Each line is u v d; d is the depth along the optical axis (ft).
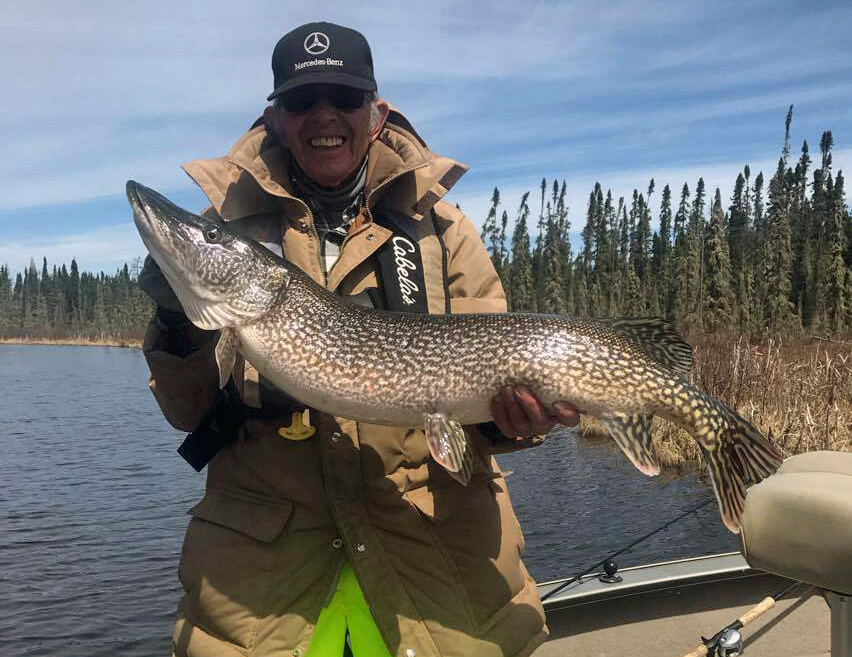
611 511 16.15
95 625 11.36
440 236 4.54
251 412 4.08
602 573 6.67
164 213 4.17
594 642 5.98
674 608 6.47
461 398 4.15
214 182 4.43
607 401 4.19
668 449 19.85
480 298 4.59
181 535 15.79
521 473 20.35
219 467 4.16
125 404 43.04
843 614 3.32
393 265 4.29
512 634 4.00
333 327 4.20
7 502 18.74
